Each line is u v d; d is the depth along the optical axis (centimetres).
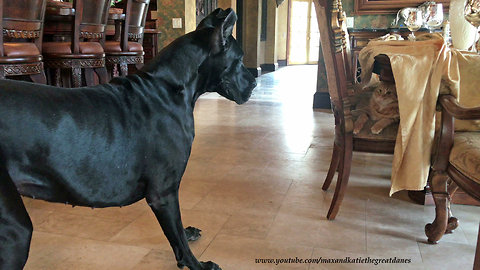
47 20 323
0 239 97
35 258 167
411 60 186
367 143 204
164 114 130
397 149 192
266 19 1276
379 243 186
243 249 178
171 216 140
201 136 390
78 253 172
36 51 246
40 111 103
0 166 97
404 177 195
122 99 123
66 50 295
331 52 202
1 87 100
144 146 125
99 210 217
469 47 252
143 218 208
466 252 179
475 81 194
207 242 183
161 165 130
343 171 203
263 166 299
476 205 232
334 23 191
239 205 227
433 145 195
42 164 105
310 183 265
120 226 199
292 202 232
